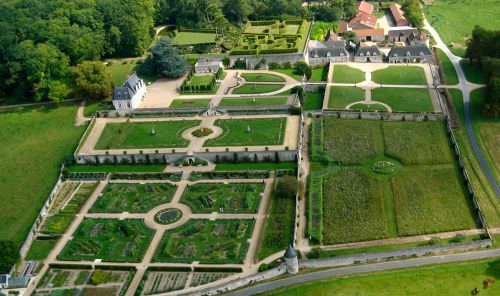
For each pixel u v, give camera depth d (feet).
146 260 569.23
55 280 554.05
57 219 646.33
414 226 581.94
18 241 614.75
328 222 599.98
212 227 610.65
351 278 520.01
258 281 532.73
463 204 611.88
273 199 649.20
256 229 602.03
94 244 598.75
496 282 495.82
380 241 566.77
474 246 545.03
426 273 515.09
